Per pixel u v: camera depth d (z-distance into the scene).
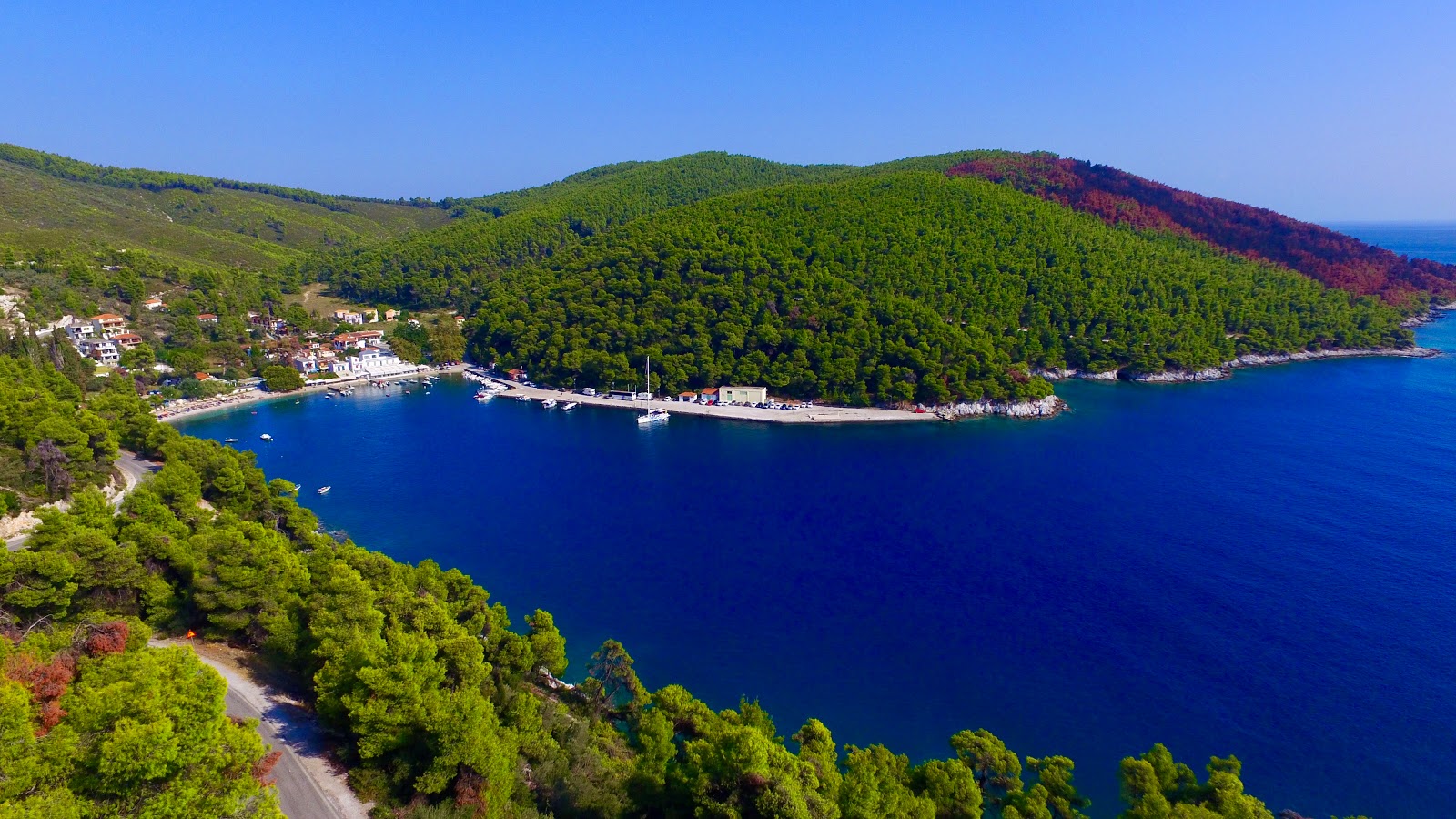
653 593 100.56
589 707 66.94
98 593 62.88
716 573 106.81
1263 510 129.75
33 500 95.31
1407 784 65.38
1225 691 78.19
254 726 42.66
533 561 111.12
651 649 86.69
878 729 72.75
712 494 142.62
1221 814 48.56
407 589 69.38
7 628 54.81
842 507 134.75
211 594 64.62
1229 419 197.88
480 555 112.94
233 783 36.91
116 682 39.47
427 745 46.47
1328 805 63.22
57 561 58.81
